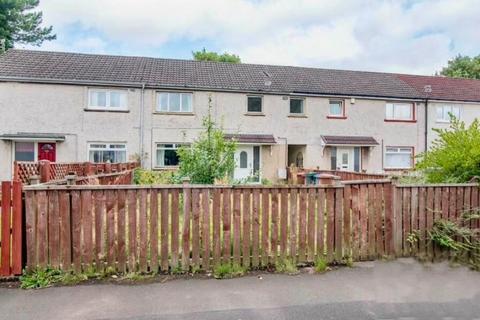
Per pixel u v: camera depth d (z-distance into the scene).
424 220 5.24
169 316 3.43
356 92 20.69
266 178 18.80
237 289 4.05
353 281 4.32
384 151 20.98
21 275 4.25
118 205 4.44
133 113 17.81
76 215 4.36
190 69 20.34
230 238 4.66
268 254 4.74
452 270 4.73
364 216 5.07
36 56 18.55
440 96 22.03
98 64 19.00
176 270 4.53
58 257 4.33
